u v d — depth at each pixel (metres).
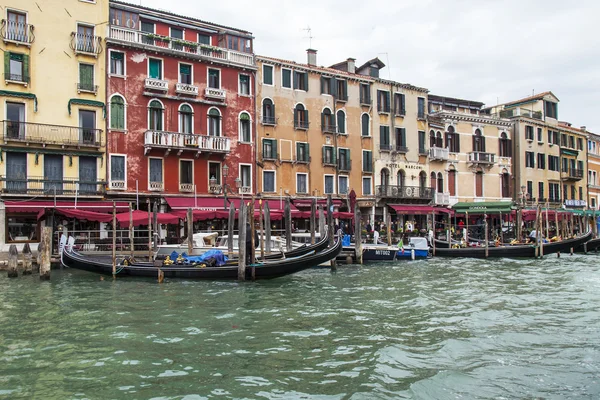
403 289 15.17
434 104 39.06
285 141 29.17
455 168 37.47
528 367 8.06
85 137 22.73
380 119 33.56
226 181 25.14
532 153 42.56
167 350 8.88
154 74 24.88
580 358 8.52
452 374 7.71
